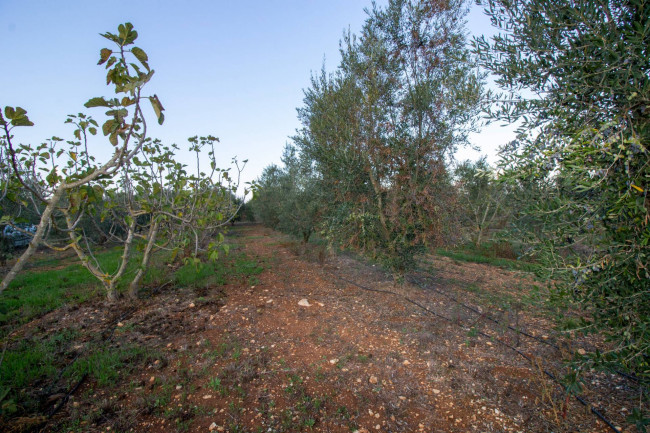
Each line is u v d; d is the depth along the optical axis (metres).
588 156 1.61
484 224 6.30
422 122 5.44
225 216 6.15
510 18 2.18
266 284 6.82
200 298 5.63
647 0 1.68
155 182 5.19
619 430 2.53
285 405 2.88
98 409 2.77
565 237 1.91
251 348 3.88
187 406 2.84
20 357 3.47
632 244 1.60
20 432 2.44
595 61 1.74
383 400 3.00
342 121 5.72
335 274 7.75
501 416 2.78
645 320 1.70
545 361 3.63
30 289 6.22
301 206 11.01
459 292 6.24
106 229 12.09
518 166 1.89
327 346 3.96
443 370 3.44
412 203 5.43
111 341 4.00
